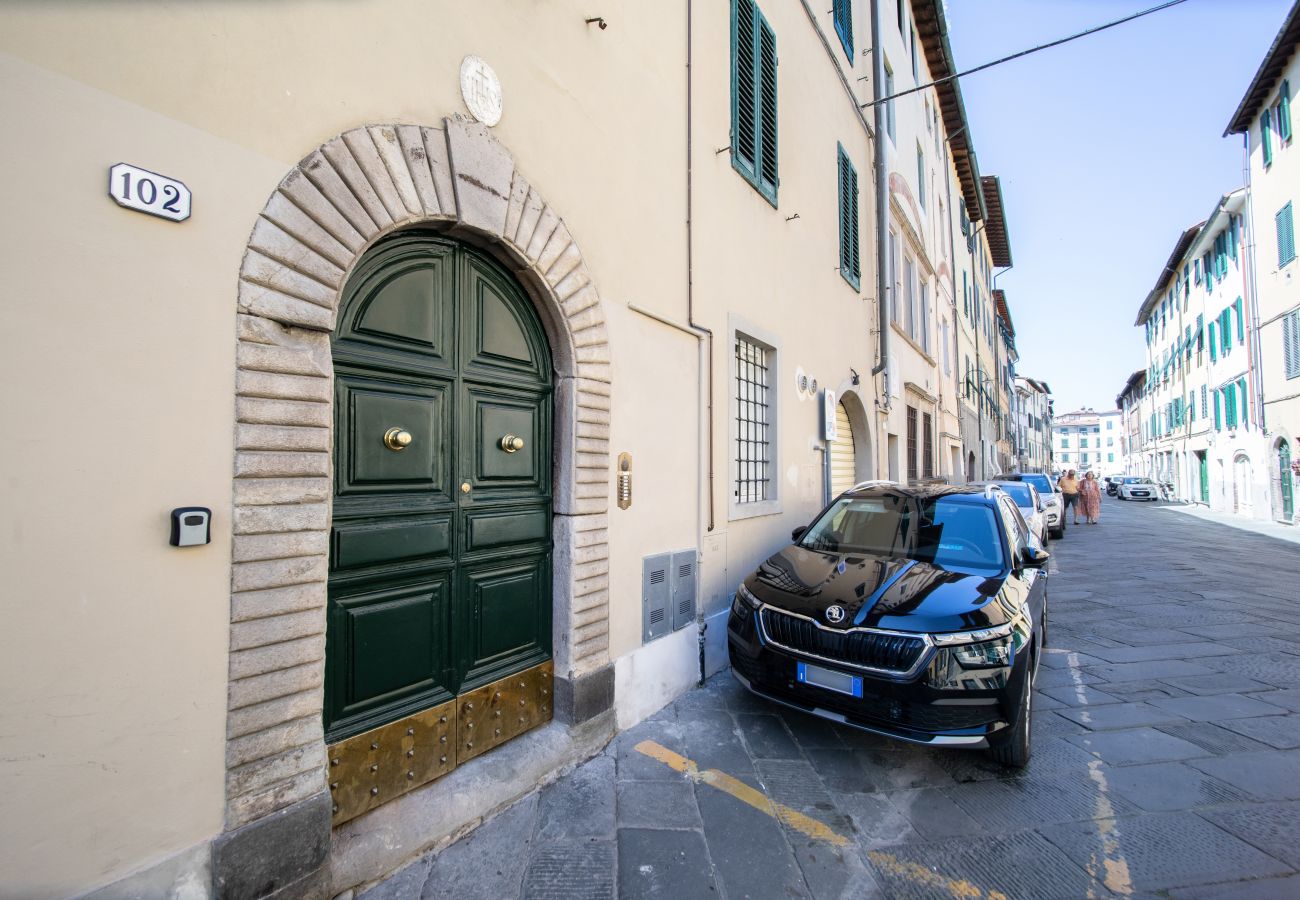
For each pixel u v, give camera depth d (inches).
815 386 274.8
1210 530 658.8
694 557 175.8
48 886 61.3
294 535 80.0
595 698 133.7
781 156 246.8
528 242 117.7
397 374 98.7
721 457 192.2
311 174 83.2
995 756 130.6
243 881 74.7
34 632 60.6
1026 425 2210.9
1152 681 183.8
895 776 126.2
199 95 72.8
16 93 59.9
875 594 137.4
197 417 71.9
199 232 72.4
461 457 109.7
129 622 66.5
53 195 62.0
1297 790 120.3
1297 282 631.2
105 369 65.1
